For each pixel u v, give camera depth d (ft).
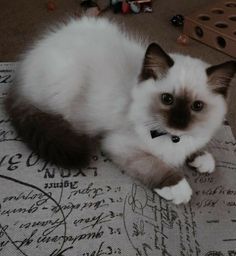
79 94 0.92
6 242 0.77
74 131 0.96
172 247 0.79
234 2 1.62
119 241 0.79
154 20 1.61
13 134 0.98
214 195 0.90
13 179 0.88
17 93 1.00
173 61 0.81
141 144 0.87
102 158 0.94
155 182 0.87
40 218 0.81
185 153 0.88
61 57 0.93
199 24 1.48
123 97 0.88
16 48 1.40
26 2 1.62
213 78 0.81
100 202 0.85
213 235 0.82
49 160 0.91
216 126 0.84
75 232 0.79
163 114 0.80
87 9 1.58
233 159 0.99
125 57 0.94
